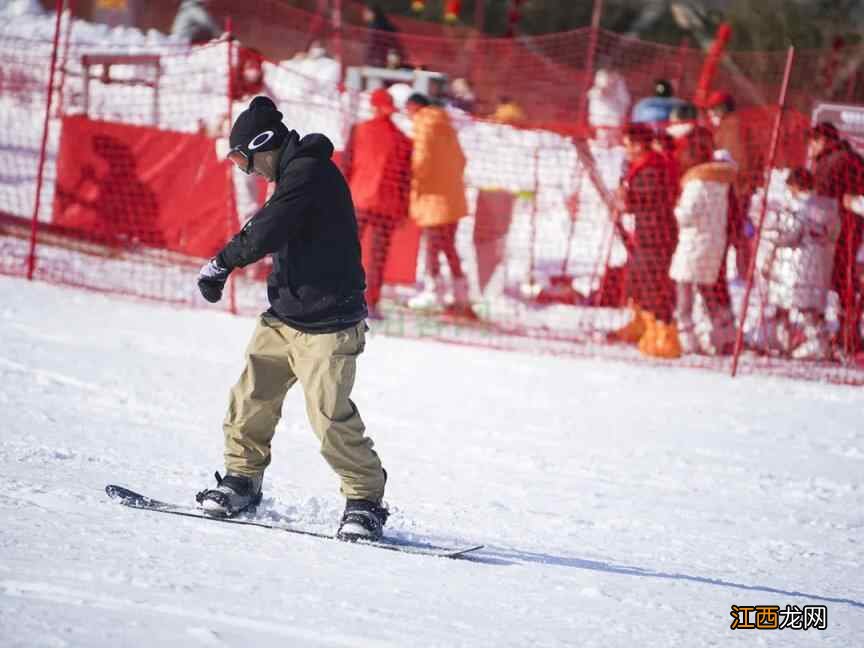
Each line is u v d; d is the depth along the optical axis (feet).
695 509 68.33
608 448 81.92
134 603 38.93
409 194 125.90
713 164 116.57
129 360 94.84
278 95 169.58
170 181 137.69
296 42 220.84
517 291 137.80
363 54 191.83
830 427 94.84
